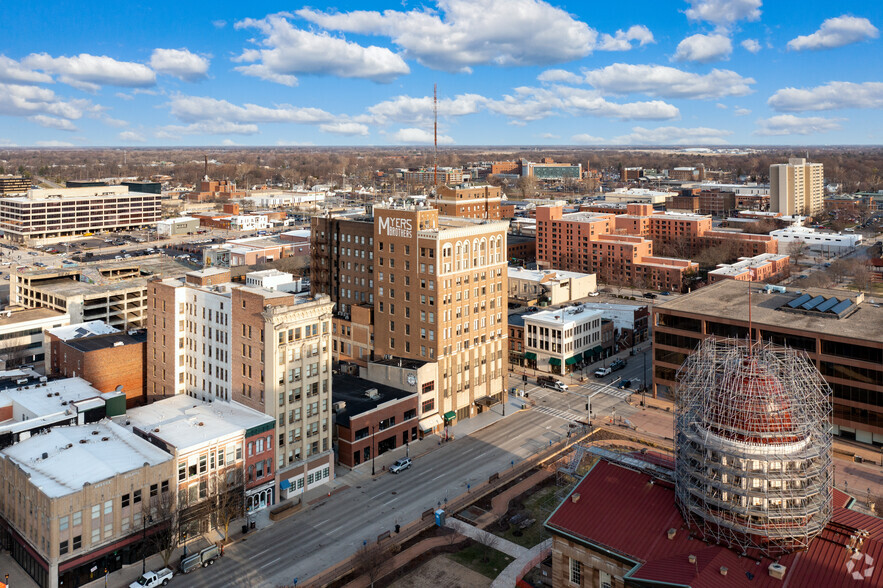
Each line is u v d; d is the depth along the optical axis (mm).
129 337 157250
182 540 102500
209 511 104375
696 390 84438
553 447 135750
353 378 151625
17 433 109625
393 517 110375
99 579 94375
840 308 151750
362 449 130000
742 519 74438
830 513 77500
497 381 160000
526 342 187625
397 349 153875
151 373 143500
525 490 118375
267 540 104062
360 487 121062
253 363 118438
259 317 115750
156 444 106375
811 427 76125
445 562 97500
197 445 103875
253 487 111812
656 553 77062
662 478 87062
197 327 132750
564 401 162250
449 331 146875
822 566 70750
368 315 161500
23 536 95875
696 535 77875
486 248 153250
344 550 101000
